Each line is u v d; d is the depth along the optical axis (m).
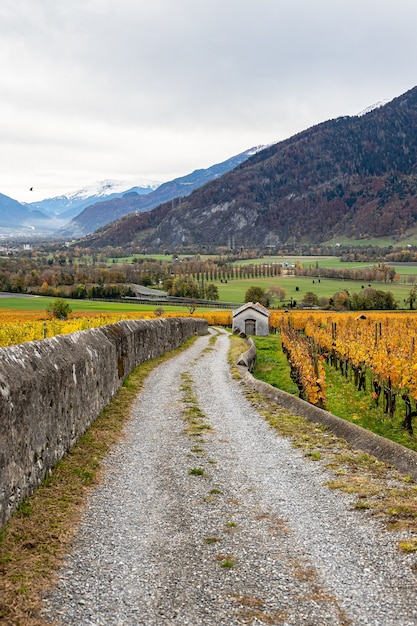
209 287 150.12
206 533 9.28
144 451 14.34
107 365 19.44
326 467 13.12
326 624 6.62
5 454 8.70
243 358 35.59
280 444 15.41
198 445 15.12
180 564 8.12
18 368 10.11
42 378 11.05
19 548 8.19
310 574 7.84
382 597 7.19
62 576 7.59
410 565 7.96
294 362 32.97
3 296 133.00
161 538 9.02
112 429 16.27
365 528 9.39
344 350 34.34
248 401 21.94
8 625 6.30
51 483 10.96
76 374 14.19
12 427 9.09
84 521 9.52
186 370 30.91
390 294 126.75
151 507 10.41
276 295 152.00
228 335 71.88
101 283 160.25
